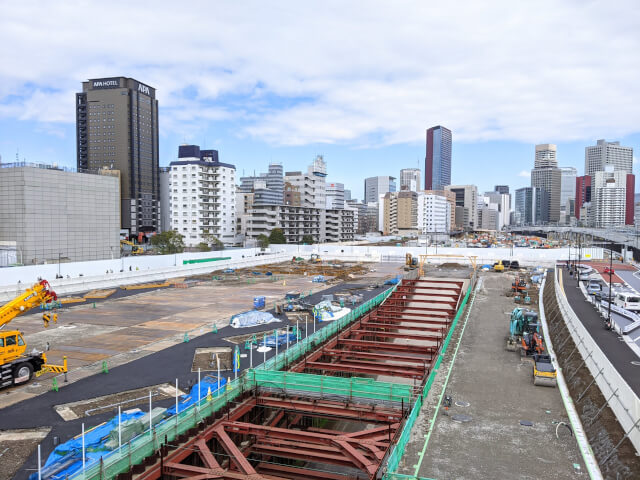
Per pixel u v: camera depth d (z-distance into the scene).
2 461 27.03
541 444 27.92
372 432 31.28
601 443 26.98
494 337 52.78
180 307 74.44
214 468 26.42
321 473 30.56
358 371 44.00
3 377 37.81
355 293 89.56
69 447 27.47
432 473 24.73
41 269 87.56
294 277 114.56
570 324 52.38
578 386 35.78
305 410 34.91
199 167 198.25
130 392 37.91
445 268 123.12
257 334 56.91
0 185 120.94
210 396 32.62
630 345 45.28
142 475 25.47
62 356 47.44
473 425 30.45
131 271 102.06
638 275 104.69
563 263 131.38
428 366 43.62
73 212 131.12
